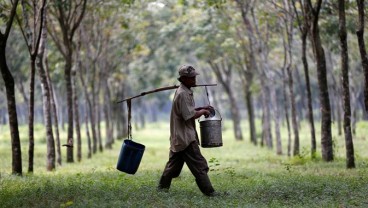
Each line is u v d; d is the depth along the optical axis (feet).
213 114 43.88
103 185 49.75
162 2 115.75
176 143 43.27
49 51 134.51
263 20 115.44
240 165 84.64
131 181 53.88
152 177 59.57
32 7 80.28
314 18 77.87
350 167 69.26
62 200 42.50
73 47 133.28
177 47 194.70
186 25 150.41
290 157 101.65
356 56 147.02
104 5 114.11
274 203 39.19
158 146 171.01
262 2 108.99
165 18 173.47
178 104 42.88
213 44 149.69
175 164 44.93
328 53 165.99
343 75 67.77
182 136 43.06
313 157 89.20
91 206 38.24
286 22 106.11
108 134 169.99
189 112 42.42
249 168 75.87
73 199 42.16
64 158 120.88
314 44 80.59
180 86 43.55
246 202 40.04
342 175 59.26
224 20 130.11
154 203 39.78
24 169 90.12
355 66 181.88
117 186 48.96
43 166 99.66
